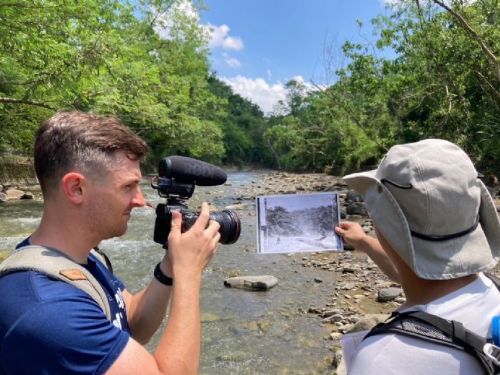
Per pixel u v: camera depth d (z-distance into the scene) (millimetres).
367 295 5434
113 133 1253
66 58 9320
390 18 16156
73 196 1213
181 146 30734
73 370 993
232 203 14227
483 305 1073
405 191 1117
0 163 16109
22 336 985
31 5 8188
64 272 1113
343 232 1675
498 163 15781
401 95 17812
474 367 973
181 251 1323
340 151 30188
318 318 4828
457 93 15586
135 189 1298
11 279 1079
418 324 1032
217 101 36406
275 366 3850
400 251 1115
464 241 1108
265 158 56625
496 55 13688
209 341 4332
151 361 1095
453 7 13953
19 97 11312
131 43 17969
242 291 5727
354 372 1047
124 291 1726
